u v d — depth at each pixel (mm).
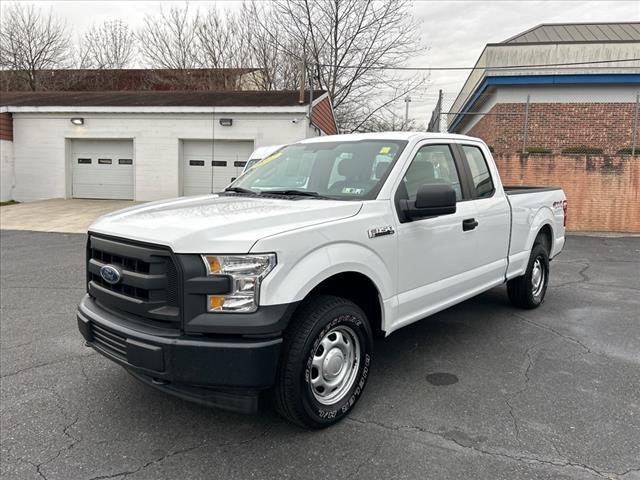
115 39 38219
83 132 18719
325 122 21312
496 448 3004
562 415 3406
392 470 2791
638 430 3213
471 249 4512
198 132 18047
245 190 4309
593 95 17812
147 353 2814
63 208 16828
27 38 35906
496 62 18062
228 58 32219
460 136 4801
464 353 4562
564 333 5145
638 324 5484
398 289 3703
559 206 6418
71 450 2982
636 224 15000
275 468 2816
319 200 3605
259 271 2781
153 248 2895
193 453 2961
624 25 22188
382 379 3992
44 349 4594
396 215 3674
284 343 2980
